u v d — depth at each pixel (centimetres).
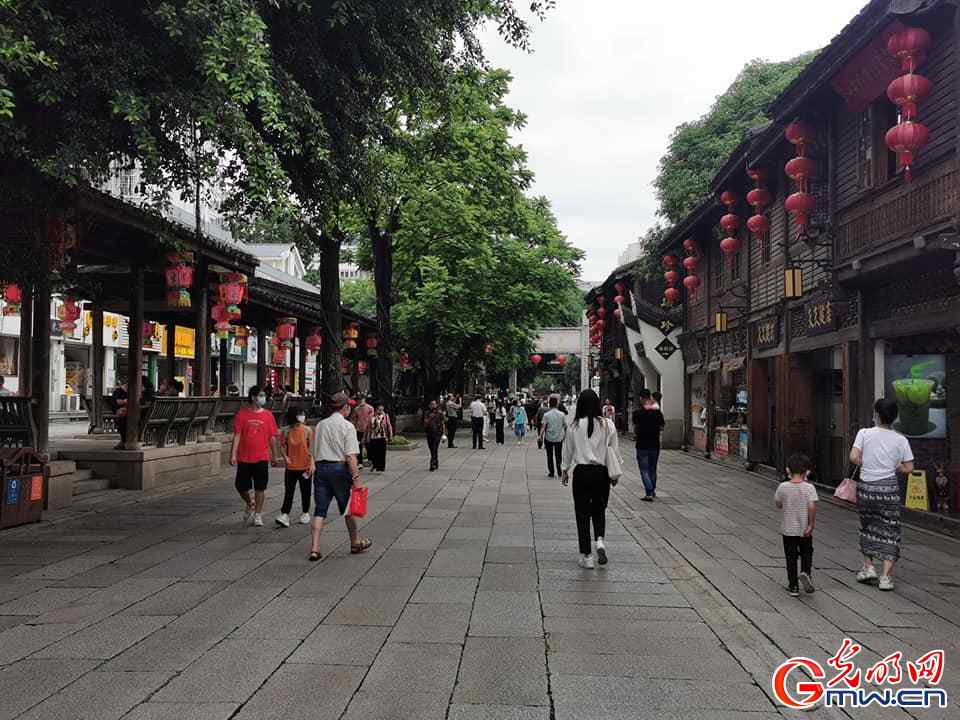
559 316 3569
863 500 739
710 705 439
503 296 3284
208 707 424
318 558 814
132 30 812
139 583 704
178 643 533
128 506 1180
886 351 1194
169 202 952
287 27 934
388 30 1019
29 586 691
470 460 2184
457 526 1046
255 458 1015
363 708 426
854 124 1230
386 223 2553
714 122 2714
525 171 2498
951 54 952
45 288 995
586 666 498
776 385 1730
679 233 2322
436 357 3825
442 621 593
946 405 1135
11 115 650
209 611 614
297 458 1026
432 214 2469
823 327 1417
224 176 1020
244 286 1642
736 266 2083
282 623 582
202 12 734
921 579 755
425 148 1916
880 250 1075
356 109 1022
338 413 858
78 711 416
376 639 547
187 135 861
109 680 462
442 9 1060
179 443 1538
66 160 740
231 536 947
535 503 1290
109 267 1557
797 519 695
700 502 1327
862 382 1203
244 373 4647
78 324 3497
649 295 3073
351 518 844
